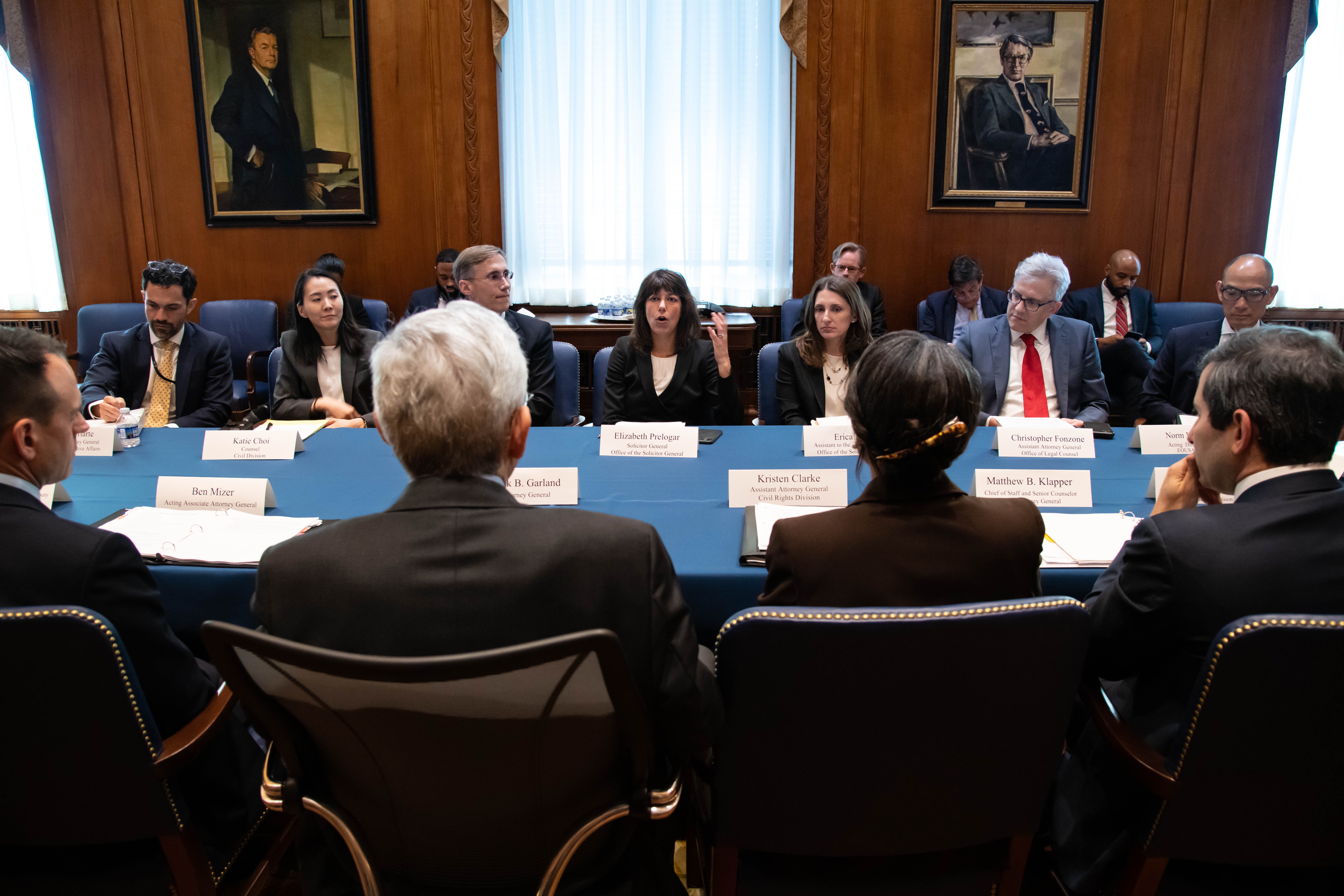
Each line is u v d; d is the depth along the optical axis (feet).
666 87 17.97
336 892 3.55
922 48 17.65
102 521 5.89
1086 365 10.13
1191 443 7.18
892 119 17.94
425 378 3.15
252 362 15.84
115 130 18.19
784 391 10.37
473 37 17.70
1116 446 7.96
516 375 3.34
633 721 2.99
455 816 3.25
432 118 18.06
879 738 3.38
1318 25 17.46
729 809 3.62
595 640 2.64
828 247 18.44
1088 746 4.41
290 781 3.32
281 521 5.91
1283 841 3.52
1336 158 18.10
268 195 18.42
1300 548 3.67
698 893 5.22
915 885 3.77
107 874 3.90
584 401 17.03
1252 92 17.67
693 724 3.22
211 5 17.57
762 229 18.43
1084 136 17.84
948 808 3.55
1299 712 3.26
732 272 18.62
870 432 3.75
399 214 18.53
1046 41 17.47
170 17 17.75
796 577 3.72
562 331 16.34
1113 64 17.62
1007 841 3.83
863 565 3.66
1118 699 4.46
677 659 3.15
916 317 18.79
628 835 3.53
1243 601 3.66
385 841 3.36
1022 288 9.87
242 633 2.67
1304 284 18.63
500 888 3.39
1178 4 17.34
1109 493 6.70
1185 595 3.73
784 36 17.43
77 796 3.62
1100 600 4.10
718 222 18.42
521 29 17.74
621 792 3.41
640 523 3.25
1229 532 3.75
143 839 3.99
